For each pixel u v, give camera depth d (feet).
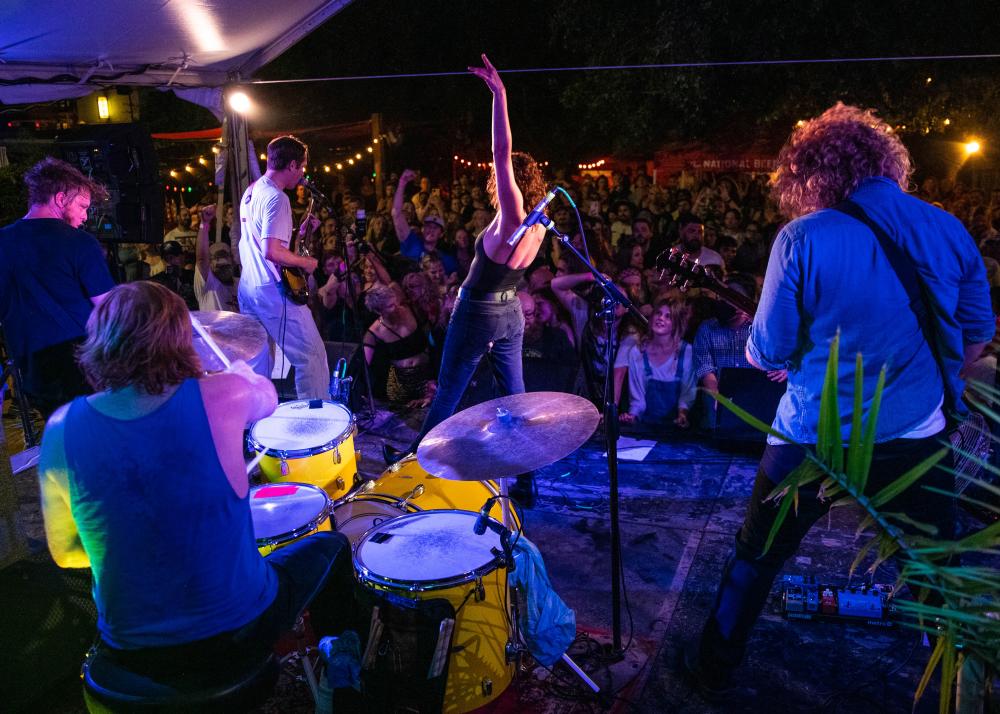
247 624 6.67
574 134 57.41
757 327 7.66
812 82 34.81
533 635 8.96
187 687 6.39
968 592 4.43
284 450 10.44
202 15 15.23
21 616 9.91
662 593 11.03
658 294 16.74
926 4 32.19
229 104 19.92
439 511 9.45
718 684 8.85
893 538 4.51
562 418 9.05
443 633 7.77
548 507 13.60
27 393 12.15
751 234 23.77
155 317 6.23
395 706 7.96
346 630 8.64
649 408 16.57
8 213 20.08
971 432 10.61
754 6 33.12
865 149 7.35
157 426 6.19
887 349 7.18
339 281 21.38
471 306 12.45
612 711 8.87
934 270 7.06
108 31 14.98
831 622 10.25
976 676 5.63
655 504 13.60
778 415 7.97
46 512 6.46
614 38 37.93
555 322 17.42
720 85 38.75
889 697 8.91
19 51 15.42
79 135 17.12
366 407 18.61
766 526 8.05
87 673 6.52
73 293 11.64
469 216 36.11
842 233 7.14
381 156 44.27
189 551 6.30
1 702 8.89
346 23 56.54
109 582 6.29
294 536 8.62
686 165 46.83
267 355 17.37
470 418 9.41
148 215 17.72
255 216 14.97
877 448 7.34
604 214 32.30
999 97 35.78
